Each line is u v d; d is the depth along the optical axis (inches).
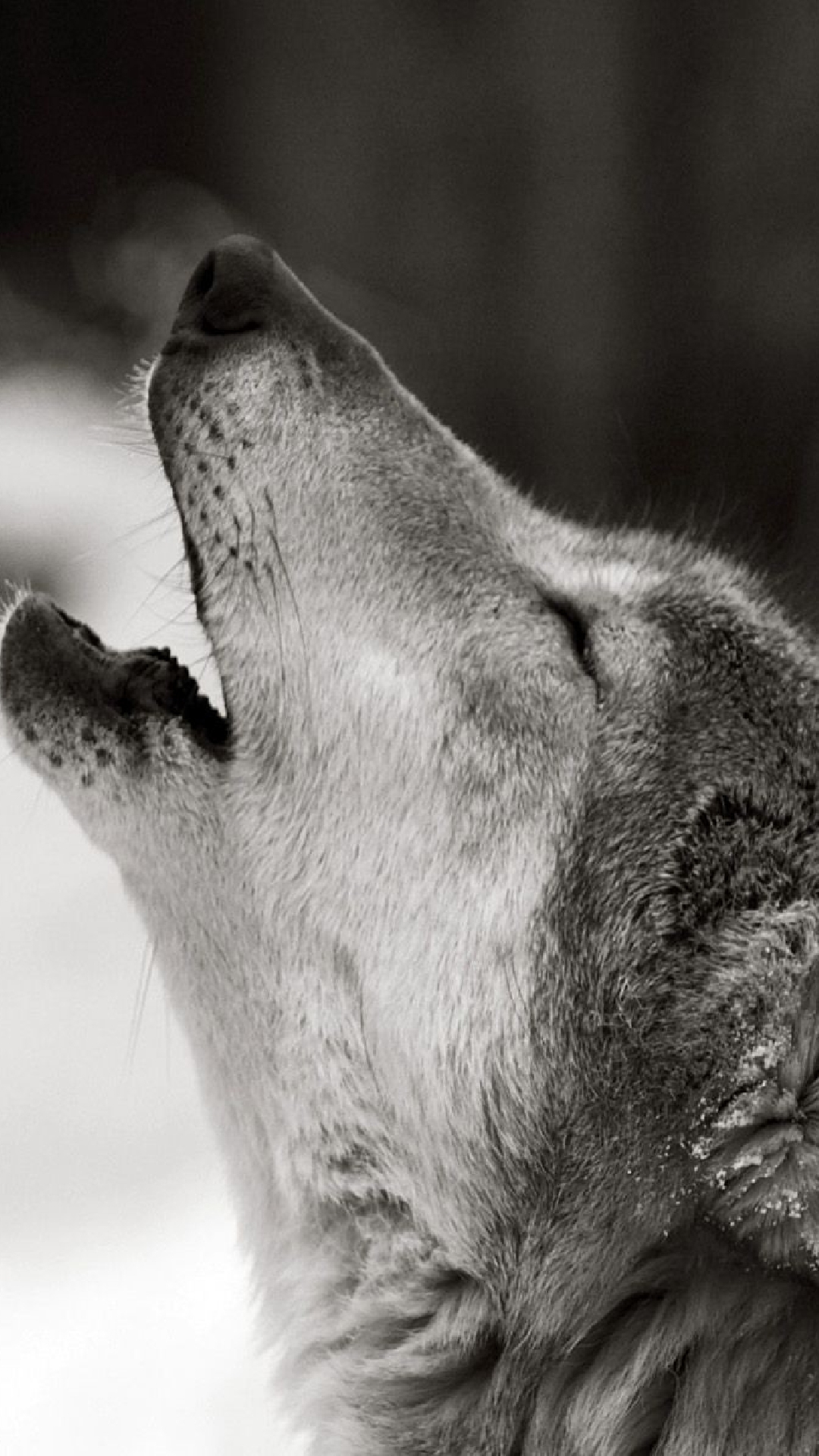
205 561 308.0
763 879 262.4
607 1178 255.1
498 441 1151.0
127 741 289.6
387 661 293.1
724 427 1114.1
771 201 1125.7
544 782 279.7
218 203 1295.5
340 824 286.0
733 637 294.0
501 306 1176.2
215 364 310.2
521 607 294.8
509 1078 265.6
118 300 1261.1
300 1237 283.7
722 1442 237.9
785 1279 243.0
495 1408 257.6
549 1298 255.6
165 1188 508.7
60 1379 424.2
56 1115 542.3
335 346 318.0
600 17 1154.7
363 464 307.7
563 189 1166.3
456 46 1203.9
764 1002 250.8
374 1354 272.4
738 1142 246.4
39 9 1326.3
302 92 1261.1
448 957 274.2
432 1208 269.0
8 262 1302.9
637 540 328.5
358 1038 278.5
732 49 1133.7
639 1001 258.5
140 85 1326.3
